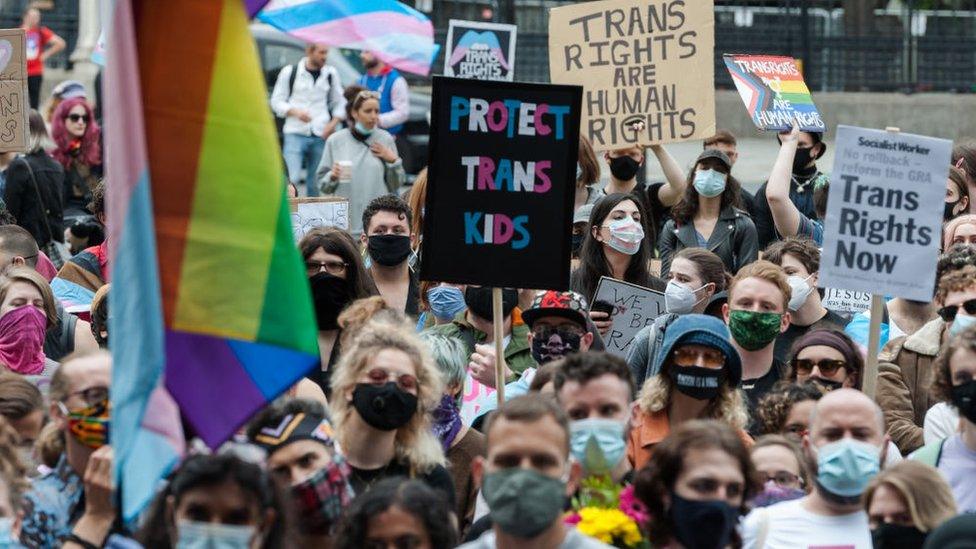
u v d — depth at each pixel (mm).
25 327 10242
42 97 28953
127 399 5727
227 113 6250
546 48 29594
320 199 13594
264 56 23453
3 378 8227
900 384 10422
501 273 8805
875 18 30359
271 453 7254
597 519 7023
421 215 12555
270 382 6375
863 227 9039
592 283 12000
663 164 14781
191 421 6332
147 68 6242
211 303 6207
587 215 13242
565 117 8789
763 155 27953
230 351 6387
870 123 29859
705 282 11031
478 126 8805
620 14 14070
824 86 30312
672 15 13953
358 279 10375
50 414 7410
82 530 7008
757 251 13805
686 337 8656
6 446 7148
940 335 10586
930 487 7367
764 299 9930
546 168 8789
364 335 8102
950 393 8266
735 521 6949
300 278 6262
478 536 7680
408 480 6887
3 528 6695
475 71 16719
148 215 5785
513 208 8805
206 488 6156
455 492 8594
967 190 13523
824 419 7641
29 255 12320
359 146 18078
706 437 6914
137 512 6125
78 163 18016
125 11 5848
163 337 5812
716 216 13859
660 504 6988
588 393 7449
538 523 6500
